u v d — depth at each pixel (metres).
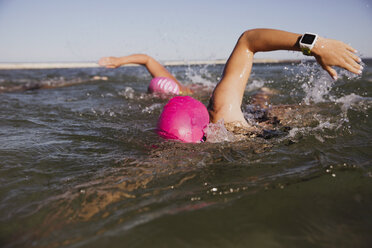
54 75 11.76
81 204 1.26
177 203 1.25
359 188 1.34
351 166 1.57
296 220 1.10
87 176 1.56
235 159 1.73
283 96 4.30
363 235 1.01
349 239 0.99
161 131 2.16
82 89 6.11
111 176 1.55
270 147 1.92
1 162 1.78
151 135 2.28
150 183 1.45
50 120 3.08
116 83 7.45
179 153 1.85
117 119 3.11
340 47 1.83
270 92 4.59
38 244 1.00
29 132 2.55
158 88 4.57
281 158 1.72
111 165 1.72
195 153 1.84
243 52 2.29
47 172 1.64
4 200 1.32
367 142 1.99
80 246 0.97
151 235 1.02
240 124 2.24
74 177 1.56
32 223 1.14
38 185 1.47
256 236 1.01
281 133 2.22
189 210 1.18
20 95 5.30
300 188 1.35
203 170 1.59
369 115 2.71
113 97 4.82
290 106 3.17
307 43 1.87
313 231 1.04
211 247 0.95
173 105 2.18
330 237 1.00
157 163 1.70
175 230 1.04
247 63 2.29
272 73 8.68
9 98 4.86
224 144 1.98
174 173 1.56
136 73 11.94
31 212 1.21
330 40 1.84
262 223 1.08
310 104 3.21
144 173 1.57
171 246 0.95
